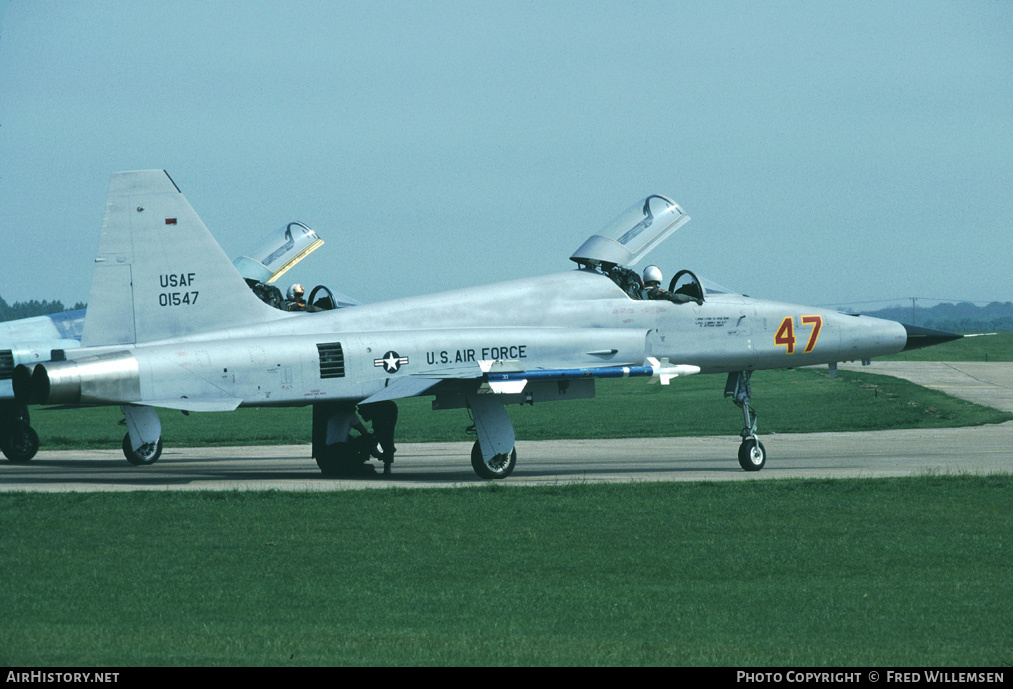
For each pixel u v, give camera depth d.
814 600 35.28
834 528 47.81
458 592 36.28
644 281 77.69
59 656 28.62
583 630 31.69
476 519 49.84
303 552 42.53
